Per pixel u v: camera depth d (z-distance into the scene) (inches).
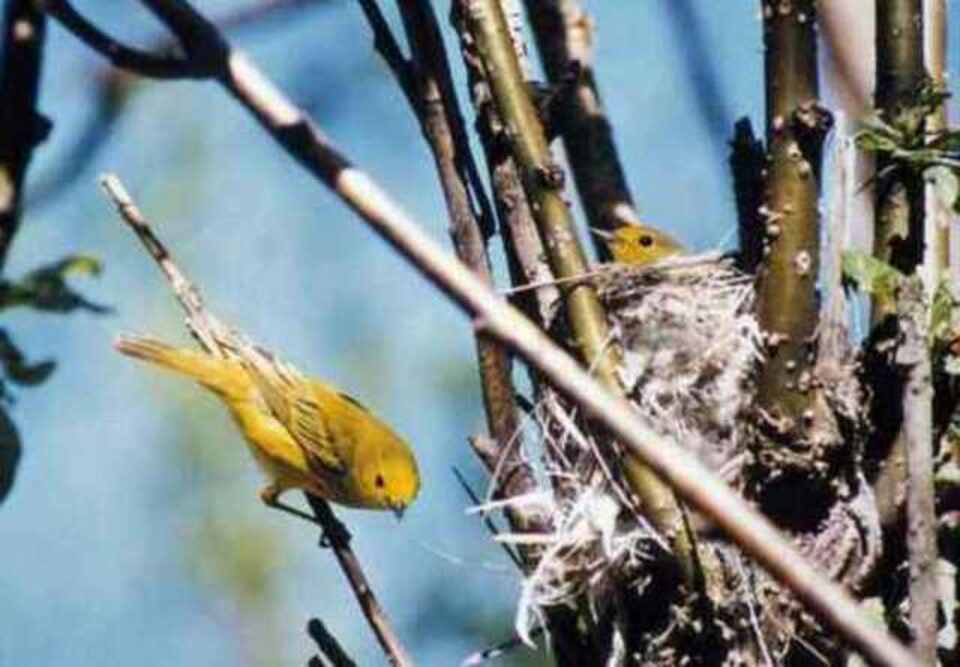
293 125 229.1
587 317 366.9
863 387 372.8
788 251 366.9
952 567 370.6
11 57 234.8
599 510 380.8
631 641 377.7
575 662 382.3
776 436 373.1
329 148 229.0
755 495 378.0
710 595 366.0
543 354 225.0
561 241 366.0
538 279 379.9
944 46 409.7
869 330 371.6
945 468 364.2
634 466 364.8
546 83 438.9
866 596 373.4
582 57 469.7
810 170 364.2
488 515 423.8
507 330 224.7
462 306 225.1
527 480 381.1
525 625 370.6
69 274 235.3
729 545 367.9
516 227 382.3
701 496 220.7
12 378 236.5
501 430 374.6
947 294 366.0
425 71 375.9
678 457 221.6
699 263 466.9
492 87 367.6
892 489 372.8
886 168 368.8
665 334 443.2
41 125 236.2
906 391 335.6
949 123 405.1
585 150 478.9
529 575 385.4
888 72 369.7
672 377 435.2
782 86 361.7
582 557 379.6
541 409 403.9
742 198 422.3
